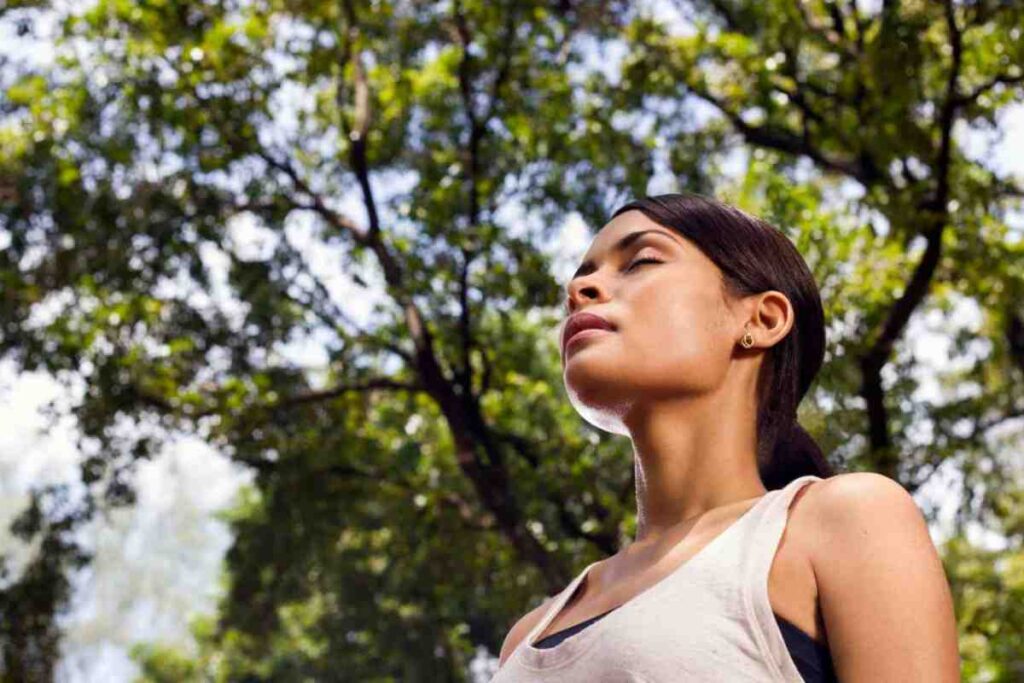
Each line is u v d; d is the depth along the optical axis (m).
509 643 2.08
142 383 13.36
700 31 12.99
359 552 16.62
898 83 10.52
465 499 13.79
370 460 13.96
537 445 12.77
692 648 1.61
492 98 13.60
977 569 12.91
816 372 2.05
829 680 1.65
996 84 10.44
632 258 1.96
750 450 1.92
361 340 13.55
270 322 13.72
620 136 13.30
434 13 13.59
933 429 11.91
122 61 13.70
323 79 14.68
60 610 13.88
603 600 1.83
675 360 1.88
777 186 9.96
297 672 19.62
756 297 1.94
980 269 11.02
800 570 1.68
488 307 13.33
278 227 13.85
